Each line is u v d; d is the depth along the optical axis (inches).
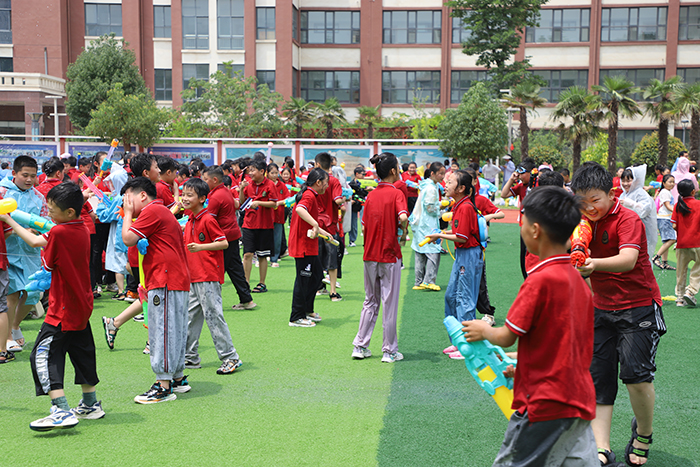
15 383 206.2
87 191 303.7
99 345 250.4
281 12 1370.6
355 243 573.3
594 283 148.9
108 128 939.3
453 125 933.8
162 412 179.0
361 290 372.5
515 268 435.5
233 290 372.2
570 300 100.3
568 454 100.6
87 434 163.2
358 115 1517.0
